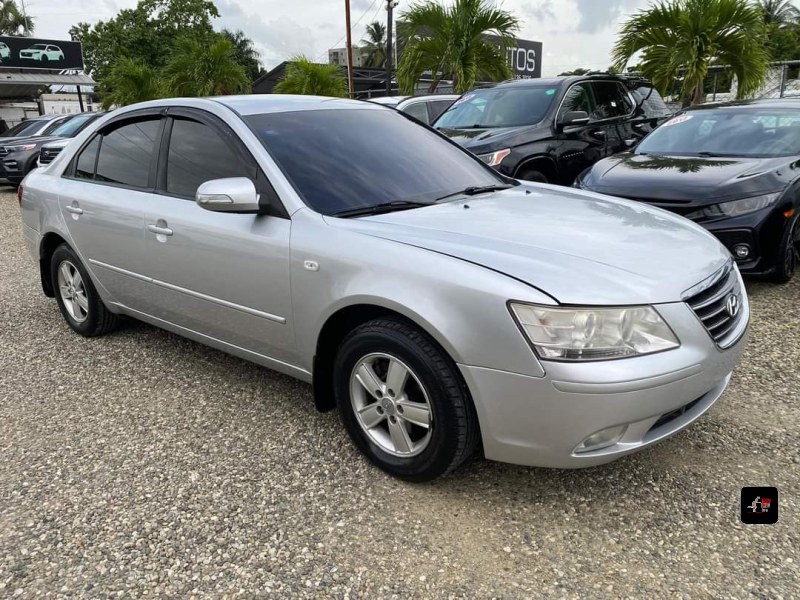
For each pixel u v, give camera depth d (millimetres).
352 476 2881
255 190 3004
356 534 2504
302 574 2305
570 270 2428
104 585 2275
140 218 3723
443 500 2697
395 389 2709
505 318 2336
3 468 3021
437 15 11930
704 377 2480
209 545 2463
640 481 2771
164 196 3654
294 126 3467
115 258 4020
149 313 4020
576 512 2596
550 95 7500
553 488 2752
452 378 2504
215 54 17703
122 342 4578
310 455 3059
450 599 2176
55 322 5066
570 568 2301
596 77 8062
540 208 3213
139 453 3121
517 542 2439
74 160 4504
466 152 4098
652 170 5500
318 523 2572
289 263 2955
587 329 2287
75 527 2582
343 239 2803
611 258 2561
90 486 2857
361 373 2832
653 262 2574
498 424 2447
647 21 9852
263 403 3596
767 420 3219
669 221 3209
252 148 3236
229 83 18281
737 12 9281
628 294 2346
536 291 2326
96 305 4469
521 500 2682
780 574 2234
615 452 2408
